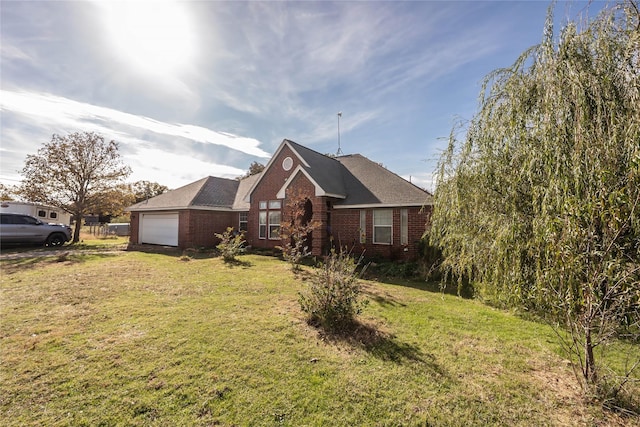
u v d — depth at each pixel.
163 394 3.48
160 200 21.05
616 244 3.03
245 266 12.43
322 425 3.04
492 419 3.17
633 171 2.82
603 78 3.43
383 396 3.53
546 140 3.61
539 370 4.22
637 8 3.47
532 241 3.80
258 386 3.68
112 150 23.36
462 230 5.06
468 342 5.14
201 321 5.85
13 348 4.61
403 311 6.82
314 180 14.91
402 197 13.77
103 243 22.41
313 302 5.99
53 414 3.13
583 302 3.21
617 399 3.45
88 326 5.54
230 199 21.56
